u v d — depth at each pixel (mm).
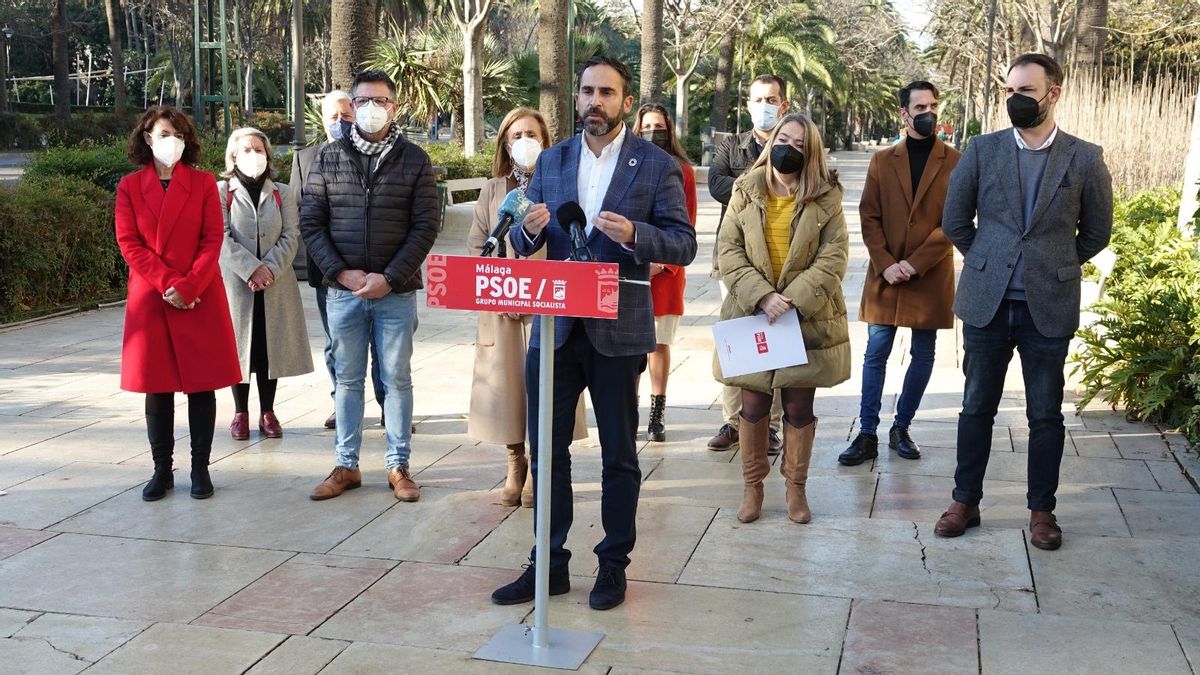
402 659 3656
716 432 6520
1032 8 31922
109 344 9203
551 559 4133
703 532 4832
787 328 4773
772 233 4898
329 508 5180
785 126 4816
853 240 17141
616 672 3555
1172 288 7223
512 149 4969
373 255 5191
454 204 19656
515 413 5051
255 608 4066
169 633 3852
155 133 5180
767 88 5910
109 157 14688
